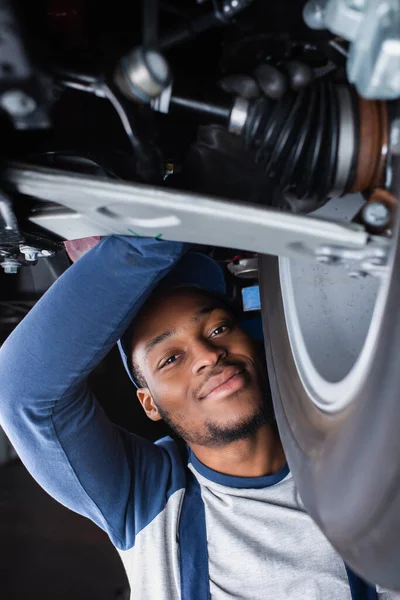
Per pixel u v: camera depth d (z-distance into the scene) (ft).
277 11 1.74
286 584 3.36
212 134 1.85
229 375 3.50
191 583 3.45
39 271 3.92
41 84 1.53
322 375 2.36
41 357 2.78
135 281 2.40
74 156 1.86
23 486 6.46
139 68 1.45
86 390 3.43
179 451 4.30
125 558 3.80
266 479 3.72
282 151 1.69
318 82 1.70
